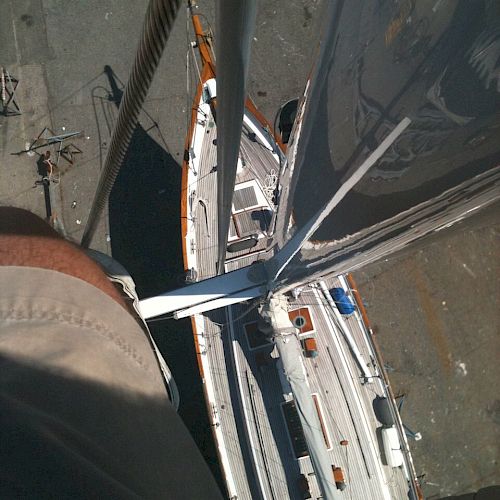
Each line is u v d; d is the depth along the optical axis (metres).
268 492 6.86
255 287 5.84
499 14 1.78
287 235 5.56
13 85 9.55
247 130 7.94
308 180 4.52
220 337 7.41
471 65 1.99
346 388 7.12
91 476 0.76
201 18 9.61
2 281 1.15
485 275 9.23
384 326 9.05
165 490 1.02
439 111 2.29
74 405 0.98
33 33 9.71
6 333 1.04
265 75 9.67
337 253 4.23
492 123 2.04
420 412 8.87
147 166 9.39
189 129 7.94
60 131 9.46
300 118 4.79
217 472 8.32
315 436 6.26
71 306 1.19
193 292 5.79
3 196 9.25
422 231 3.21
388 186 3.13
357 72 3.01
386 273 9.18
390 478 6.93
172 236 9.16
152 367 1.32
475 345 9.05
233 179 3.23
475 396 8.93
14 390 0.90
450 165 2.47
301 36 9.78
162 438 1.17
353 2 2.91
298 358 6.20
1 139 9.41
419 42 2.28
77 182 9.32
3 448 0.73
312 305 7.35
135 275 9.03
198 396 8.66
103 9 9.81
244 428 7.15
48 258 1.26
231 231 7.64
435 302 9.14
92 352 1.13
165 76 9.62
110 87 9.61
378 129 2.90
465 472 8.73
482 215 2.88
